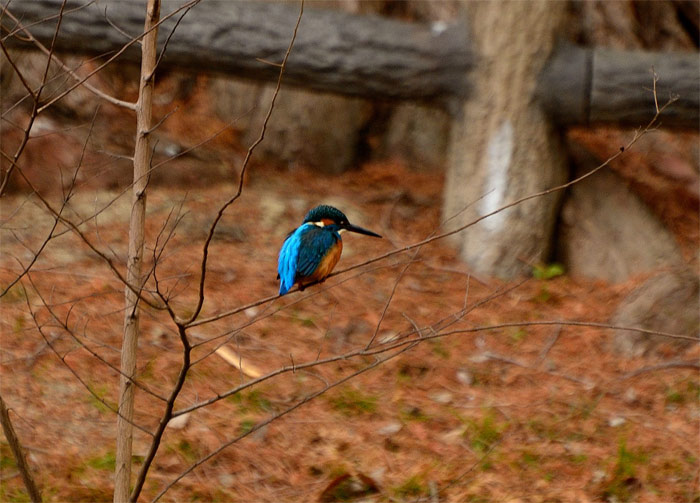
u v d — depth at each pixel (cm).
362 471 904
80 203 1375
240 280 1249
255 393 1010
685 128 1318
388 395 1038
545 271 1332
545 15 1295
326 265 727
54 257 1232
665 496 873
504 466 917
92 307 1123
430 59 1322
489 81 1320
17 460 647
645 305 1167
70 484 835
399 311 1213
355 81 1324
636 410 1027
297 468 904
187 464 892
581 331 1191
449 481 892
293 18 1297
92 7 1213
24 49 1257
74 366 1013
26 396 955
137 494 625
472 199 1357
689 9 1670
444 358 1120
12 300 1116
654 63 1284
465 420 988
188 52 1285
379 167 1698
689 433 979
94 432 915
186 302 1170
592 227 1383
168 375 1024
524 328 1195
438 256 1373
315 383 1045
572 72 1297
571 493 875
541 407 1026
